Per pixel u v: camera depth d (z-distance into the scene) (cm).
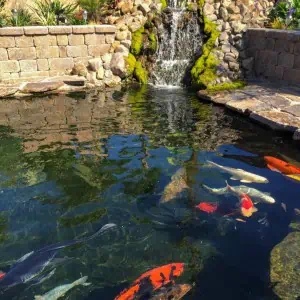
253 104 764
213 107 811
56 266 320
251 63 994
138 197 435
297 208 402
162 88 1012
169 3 1215
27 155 569
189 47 1096
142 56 1116
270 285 294
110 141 623
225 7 1103
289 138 629
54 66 1052
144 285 283
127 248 344
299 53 841
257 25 1062
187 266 317
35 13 1245
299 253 325
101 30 1073
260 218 383
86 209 413
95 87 1029
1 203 429
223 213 393
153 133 659
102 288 294
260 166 517
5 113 800
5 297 285
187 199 425
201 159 543
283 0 1091
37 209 415
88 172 506
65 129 689
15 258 331
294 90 841
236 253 333
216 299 281
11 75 1013
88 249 343
